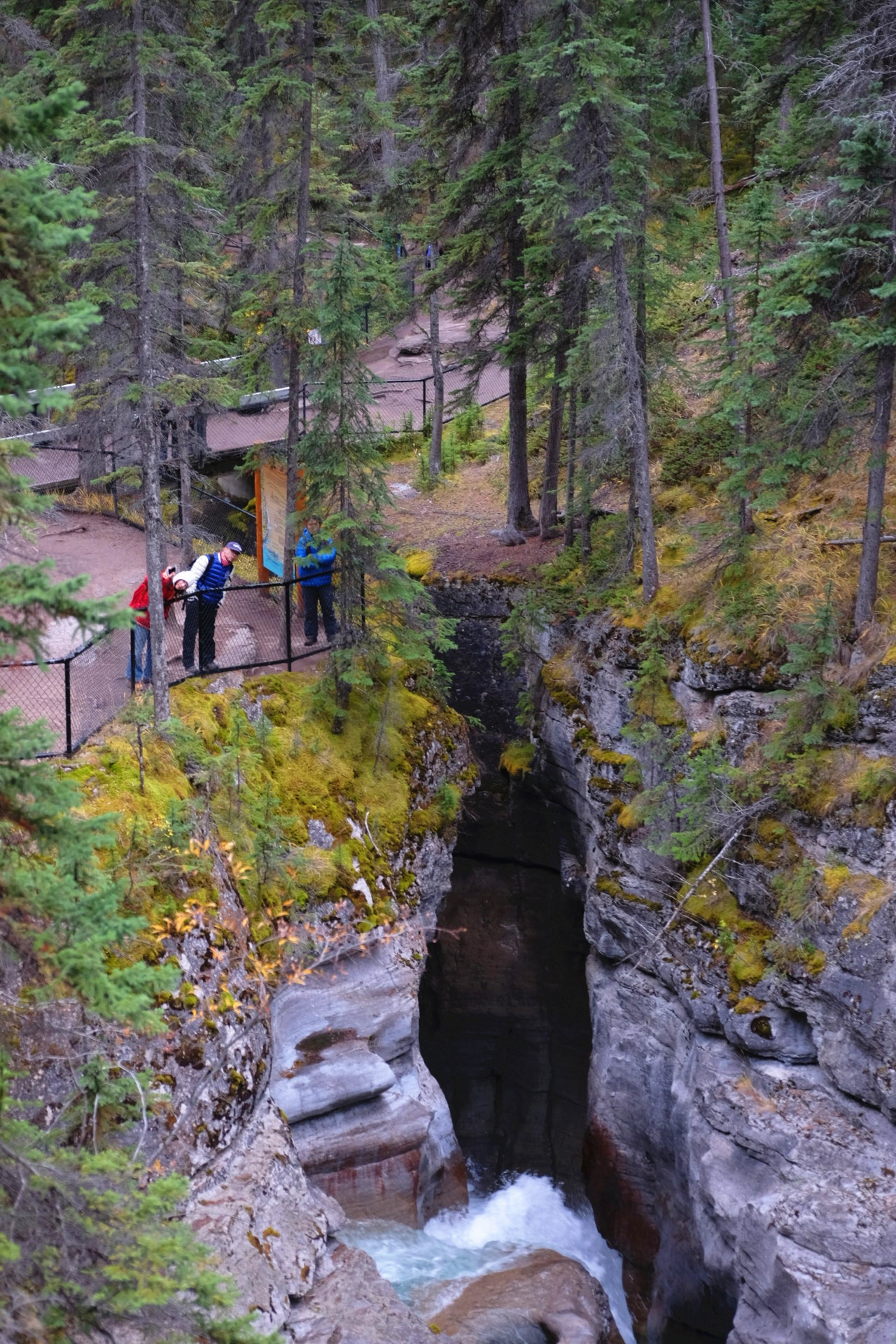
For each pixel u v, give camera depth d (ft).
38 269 23.67
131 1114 35.99
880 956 44.91
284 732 53.93
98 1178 26.09
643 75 60.23
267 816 47.93
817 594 52.75
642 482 58.80
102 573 61.87
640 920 57.26
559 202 56.13
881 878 46.62
